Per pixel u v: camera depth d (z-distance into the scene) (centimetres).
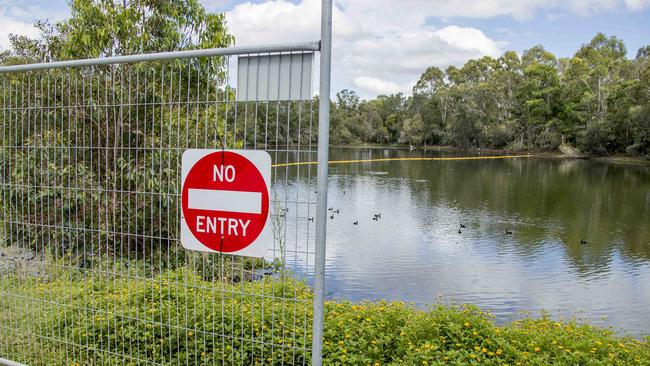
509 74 6656
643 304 816
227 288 318
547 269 1030
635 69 5778
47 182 276
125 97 294
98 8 656
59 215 309
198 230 227
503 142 6391
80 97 303
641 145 4547
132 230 331
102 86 296
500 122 6481
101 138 310
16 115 282
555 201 2161
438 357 292
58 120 303
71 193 301
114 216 275
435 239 1323
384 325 348
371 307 404
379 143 8306
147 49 676
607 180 3048
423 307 768
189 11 715
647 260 1123
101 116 305
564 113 5744
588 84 5675
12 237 298
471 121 6462
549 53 7069
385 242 1266
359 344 313
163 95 259
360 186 2684
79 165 304
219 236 222
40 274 292
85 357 303
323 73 187
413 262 1052
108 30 646
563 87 5850
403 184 2789
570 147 5434
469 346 319
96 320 317
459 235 1385
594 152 5191
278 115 206
